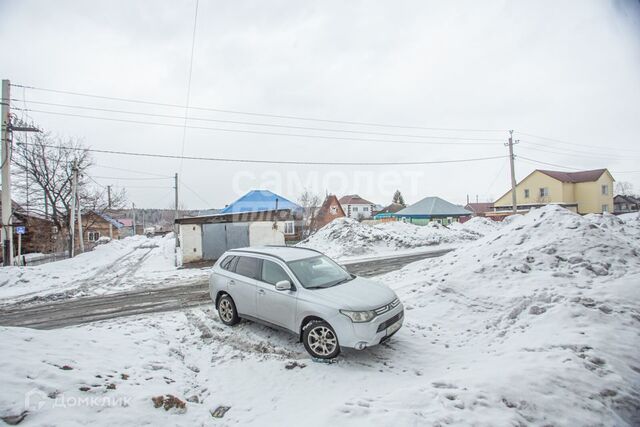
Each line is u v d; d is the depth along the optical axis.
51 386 3.10
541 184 42.47
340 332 4.51
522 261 7.48
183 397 3.70
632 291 5.48
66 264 17.45
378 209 79.56
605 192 40.22
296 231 32.09
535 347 4.20
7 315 8.73
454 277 7.66
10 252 15.64
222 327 6.33
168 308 8.43
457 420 2.72
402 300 7.21
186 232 18.84
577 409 2.92
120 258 23.86
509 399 3.00
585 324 4.62
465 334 5.46
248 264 6.21
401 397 3.15
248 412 3.53
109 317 7.91
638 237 11.33
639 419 2.96
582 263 6.88
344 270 6.12
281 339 5.57
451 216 38.34
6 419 2.58
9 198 15.72
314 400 3.68
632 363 3.66
